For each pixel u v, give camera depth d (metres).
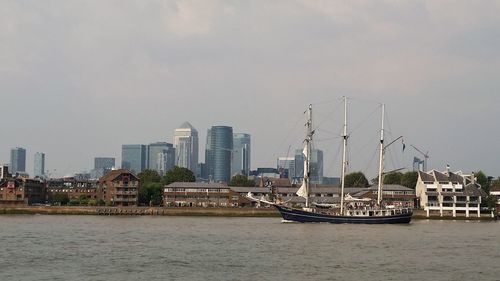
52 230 181.62
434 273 102.62
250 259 117.06
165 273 100.88
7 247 134.12
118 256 120.56
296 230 190.25
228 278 96.56
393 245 143.88
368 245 143.38
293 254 124.75
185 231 182.00
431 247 140.62
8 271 102.19
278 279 95.81
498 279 97.94
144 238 157.38
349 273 101.56
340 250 132.25
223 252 127.62
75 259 116.12
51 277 96.88
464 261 116.69
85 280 94.44
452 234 181.00
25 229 185.00
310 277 97.62
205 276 98.25
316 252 128.38
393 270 105.06
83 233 171.50
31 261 113.31
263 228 198.38
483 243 151.00
